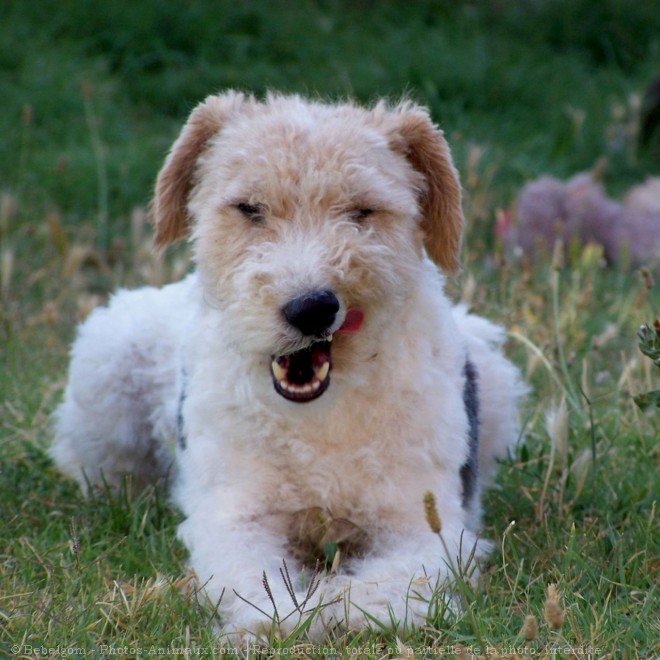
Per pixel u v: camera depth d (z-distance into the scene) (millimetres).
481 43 26141
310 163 7367
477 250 16469
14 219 17328
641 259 18109
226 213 7578
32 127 21078
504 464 9516
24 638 6625
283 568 7328
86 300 13438
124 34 24578
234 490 7910
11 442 10914
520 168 21234
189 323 8797
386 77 24203
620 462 9898
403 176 7918
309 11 27500
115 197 19531
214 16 25906
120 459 10164
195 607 7242
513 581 7566
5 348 13383
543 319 13375
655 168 22891
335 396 7480
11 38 23469
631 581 7613
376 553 7742
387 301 7398
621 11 28219
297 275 6961
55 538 8711
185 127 8477
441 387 7957
